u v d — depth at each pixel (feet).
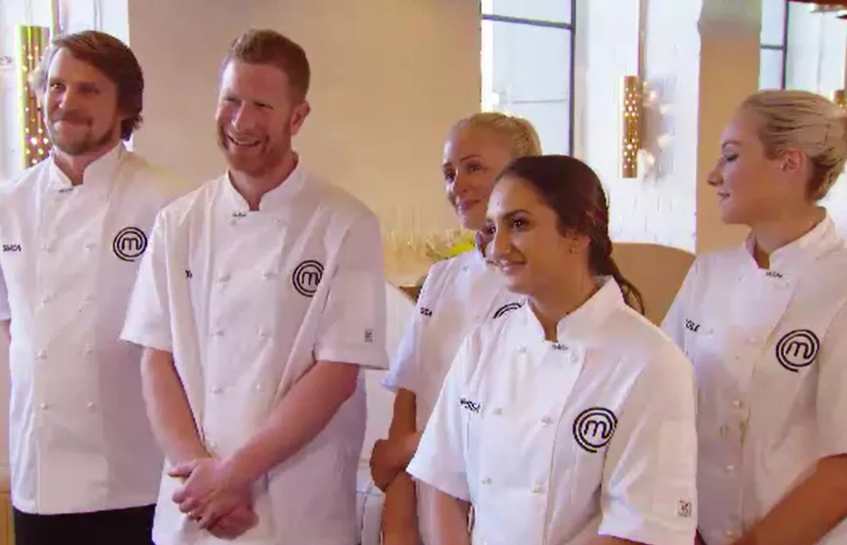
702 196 21.11
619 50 22.22
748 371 5.19
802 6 28.76
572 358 4.52
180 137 13.02
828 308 5.01
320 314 5.84
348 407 6.12
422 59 16.07
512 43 22.24
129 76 6.66
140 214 6.64
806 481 4.90
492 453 4.69
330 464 5.94
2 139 12.09
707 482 5.35
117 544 6.67
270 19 13.93
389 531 6.03
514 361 4.74
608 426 4.36
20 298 6.63
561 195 4.46
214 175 13.41
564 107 23.35
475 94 17.02
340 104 15.01
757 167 5.12
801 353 5.05
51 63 6.45
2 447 10.34
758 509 5.14
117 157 6.73
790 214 5.18
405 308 10.00
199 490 5.54
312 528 5.86
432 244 15.46
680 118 21.16
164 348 6.01
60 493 6.50
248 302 5.82
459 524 4.98
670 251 11.02
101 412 6.53
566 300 4.60
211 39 13.23
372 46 15.33
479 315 5.85
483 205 5.79
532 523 4.48
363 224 6.00
